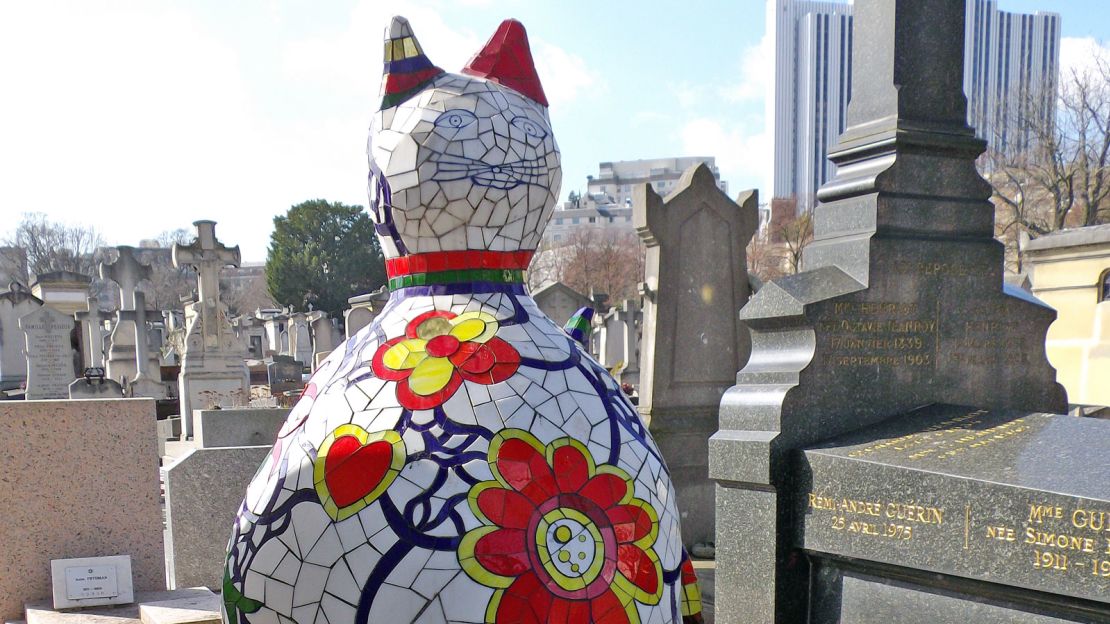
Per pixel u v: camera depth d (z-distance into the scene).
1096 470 2.83
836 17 75.56
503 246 1.96
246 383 16.36
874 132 3.93
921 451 3.29
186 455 5.84
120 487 4.80
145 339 19.61
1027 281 17.05
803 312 3.57
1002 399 4.03
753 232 7.51
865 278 3.73
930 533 3.08
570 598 1.63
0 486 4.56
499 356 1.82
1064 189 30.59
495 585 1.59
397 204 1.92
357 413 1.77
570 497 1.71
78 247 59.69
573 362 1.93
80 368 22.28
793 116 78.56
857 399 3.71
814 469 3.49
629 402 2.05
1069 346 13.80
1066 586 2.71
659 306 7.13
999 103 33.88
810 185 77.00
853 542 3.35
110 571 4.64
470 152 1.88
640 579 1.74
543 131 1.99
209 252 16.05
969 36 53.34
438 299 1.94
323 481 1.71
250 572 1.75
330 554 1.64
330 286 43.91
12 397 19.59
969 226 3.96
